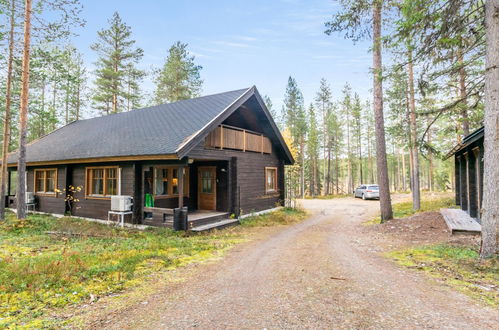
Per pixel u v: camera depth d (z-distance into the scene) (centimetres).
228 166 1267
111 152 1116
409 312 352
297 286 455
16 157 1598
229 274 529
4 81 1258
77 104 2891
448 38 679
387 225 1059
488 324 318
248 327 321
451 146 2078
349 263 596
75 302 395
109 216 1148
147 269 554
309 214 1664
